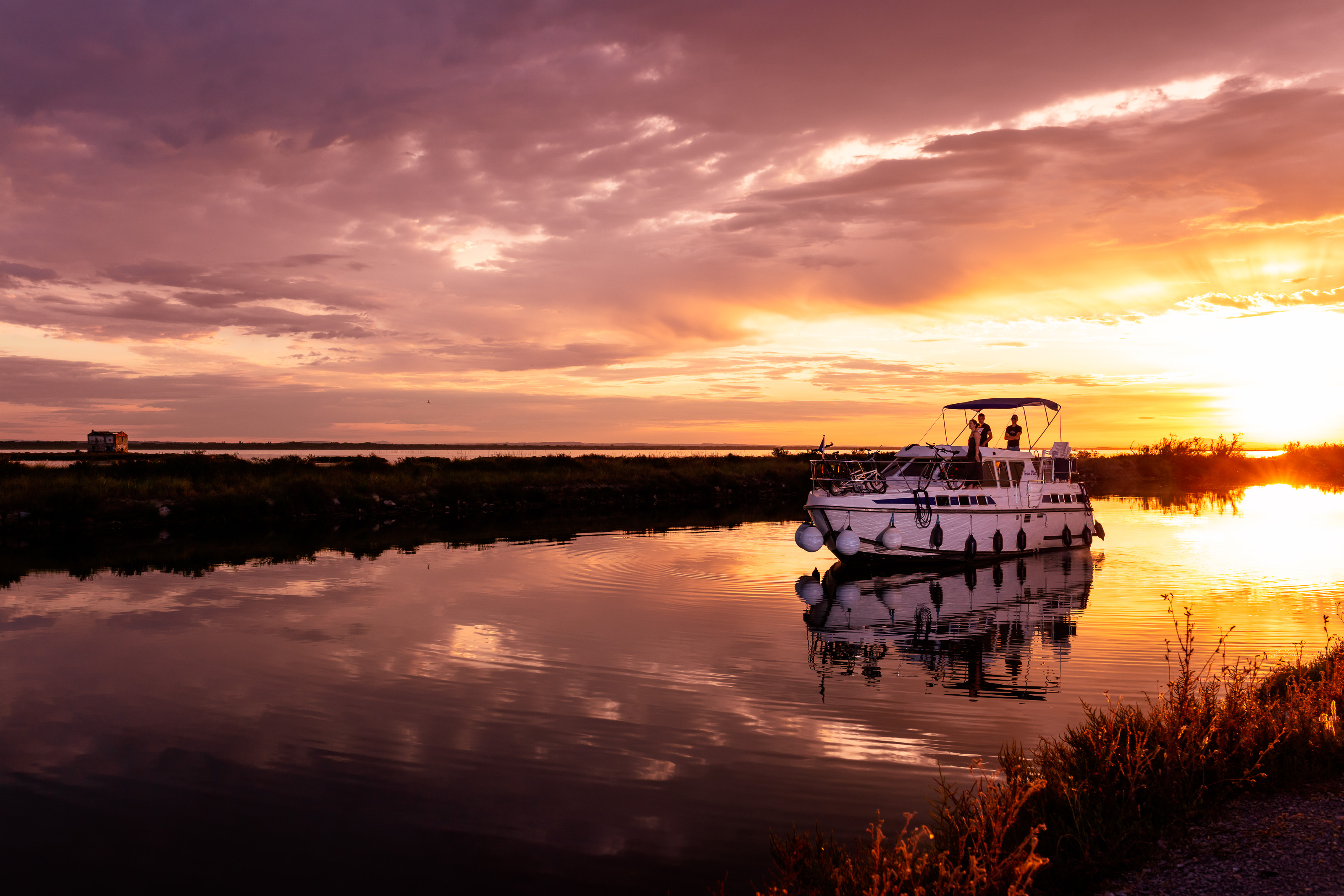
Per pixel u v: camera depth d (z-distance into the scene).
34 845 6.68
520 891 5.93
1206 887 4.85
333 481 39.25
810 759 8.32
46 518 29.89
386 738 8.98
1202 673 11.11
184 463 41.19
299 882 6.11
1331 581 18.94
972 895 4.65
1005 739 8.84
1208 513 36.53
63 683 11.03
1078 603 16.53
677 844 6.60
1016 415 27.12
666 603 16.59
